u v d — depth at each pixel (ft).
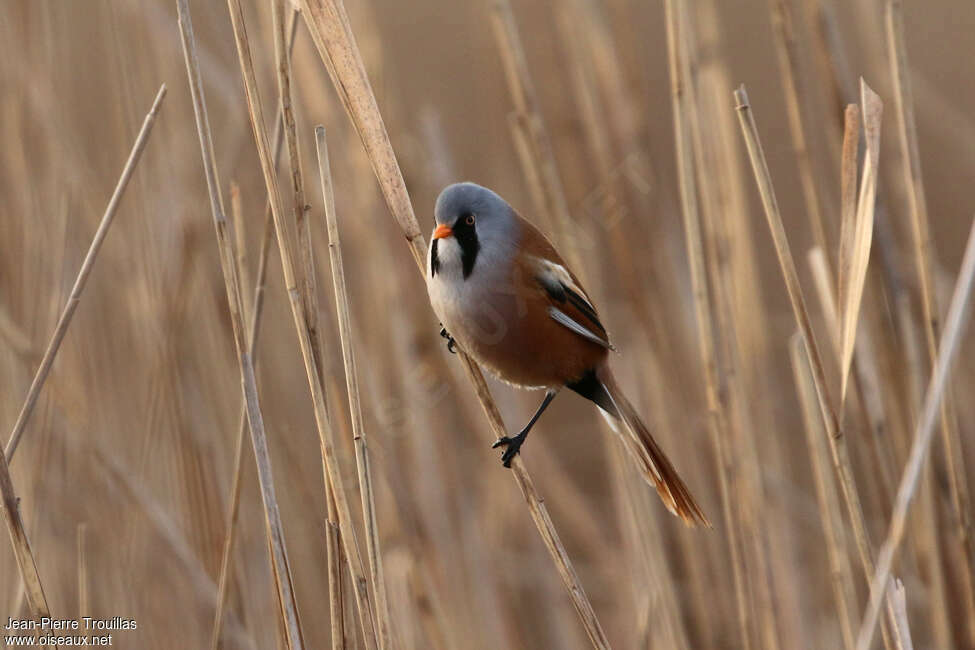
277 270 31.22
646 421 32.17
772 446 30.50
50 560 28.45
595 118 31.60
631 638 32.55
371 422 28.89
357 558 19.42
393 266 30.94
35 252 29.53
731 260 30.30
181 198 29.99
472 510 32.48
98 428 29.71
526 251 23.68
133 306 29.86
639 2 58.44
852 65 51.13
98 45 32.71
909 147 24.07
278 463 29.76
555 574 33.96
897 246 31.17
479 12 38.34
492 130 36.40
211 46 31.07
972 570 24.71
